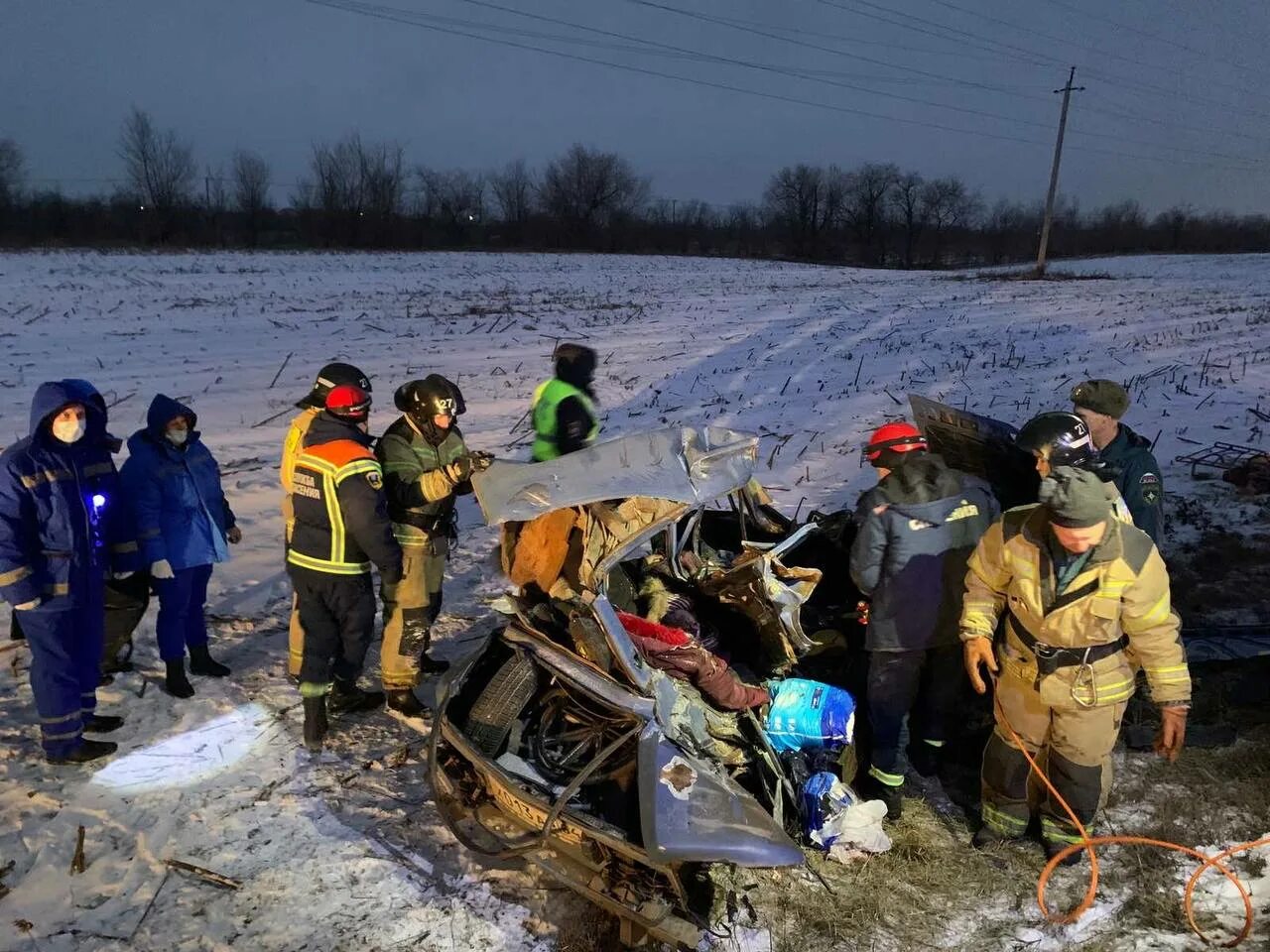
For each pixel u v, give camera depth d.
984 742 4.77
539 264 47.41
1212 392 13.88
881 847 3.92
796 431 11.55
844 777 4.30
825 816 3.93
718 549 5.34
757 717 4.11
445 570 7.00
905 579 3.90
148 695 5.02
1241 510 8.20
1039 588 3.51
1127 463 4.50
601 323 21.66
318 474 4.24
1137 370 15.95
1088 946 3.50
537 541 3.96
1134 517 4.46
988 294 31.95
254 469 9.45
